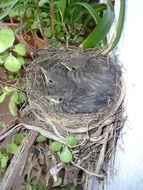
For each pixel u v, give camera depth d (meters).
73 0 0.34
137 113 0.25
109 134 0.26
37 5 0.30
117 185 0.29
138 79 0.25
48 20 0.34
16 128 0.28
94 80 0.26
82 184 0.37
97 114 0.25
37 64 0.28
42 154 0.32
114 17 0.27
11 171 0.28
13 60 0.25
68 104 0.25
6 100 0.36
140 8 0.24
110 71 0.27
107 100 0.25
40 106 0.26
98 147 0.27
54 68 0.28
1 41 0.23
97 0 0.39
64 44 0.33
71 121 0.25
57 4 0.33
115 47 0.28
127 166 0.27
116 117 0.26
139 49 0.24
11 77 0.29
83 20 0.36
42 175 0.36
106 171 0.30
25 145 0.27
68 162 0.28
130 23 0.25
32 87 0.27
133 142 0.26
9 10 0.29
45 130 0.26
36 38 0.33
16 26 0.33
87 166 0.29
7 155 0.30
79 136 0.26
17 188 0.35
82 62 0.28
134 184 0.27
